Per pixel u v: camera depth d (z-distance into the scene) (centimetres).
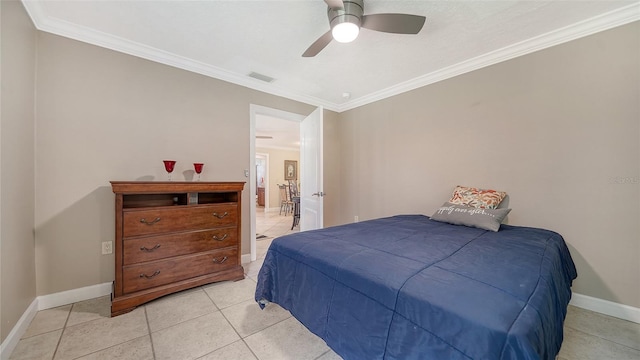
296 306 144
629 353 146
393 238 167
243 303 203
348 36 169
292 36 217
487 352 71
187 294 217
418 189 310
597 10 183
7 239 147
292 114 357
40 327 168
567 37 205
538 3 176
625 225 183
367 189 372
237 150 300
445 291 91
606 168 190
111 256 220
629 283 182
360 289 110
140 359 139
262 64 269
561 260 160
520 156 230
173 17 192
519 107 231
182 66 260
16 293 156
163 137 249
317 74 293
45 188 194
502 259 125
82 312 187
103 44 217
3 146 144
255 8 181
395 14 161
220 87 287
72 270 204
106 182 219
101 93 217
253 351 147
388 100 342
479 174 257
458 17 191
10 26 153
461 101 270
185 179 262
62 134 201
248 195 309
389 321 96
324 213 396
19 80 164
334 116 411
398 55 248
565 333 166
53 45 197
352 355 107
